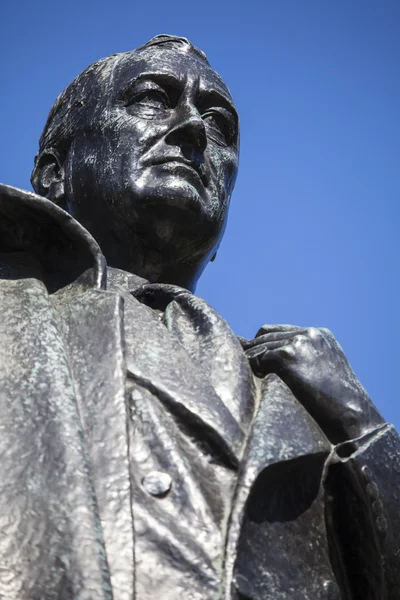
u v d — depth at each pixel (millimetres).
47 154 9656
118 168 8961
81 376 6535
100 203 8992
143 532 5965
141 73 9320
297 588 6332
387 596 6660
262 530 6363
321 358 7250
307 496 6770
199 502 6184
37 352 6527
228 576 5902
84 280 7246
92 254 7246
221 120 9477
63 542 5570
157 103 9266
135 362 6789
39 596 5414
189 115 9039
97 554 5520
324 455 6844
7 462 5922
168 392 6590
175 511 6117
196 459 6410
